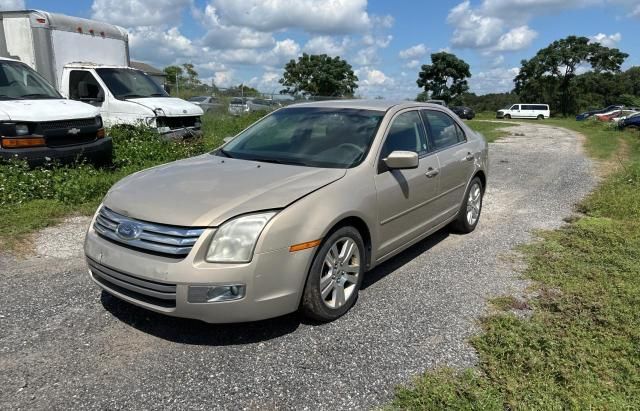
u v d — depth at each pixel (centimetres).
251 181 366
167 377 301
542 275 471
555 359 319
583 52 6969
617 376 305
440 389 288
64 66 1118
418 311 395
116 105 1065
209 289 310
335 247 367
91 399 279
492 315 387
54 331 349
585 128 3062
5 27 1096
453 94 6975
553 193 877
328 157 421
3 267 461
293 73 4919
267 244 320
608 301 408
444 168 517
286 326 365
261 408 276
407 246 478
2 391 284
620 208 712
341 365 317
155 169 421
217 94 2298
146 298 329
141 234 325
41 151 739
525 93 7569
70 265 471
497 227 648
